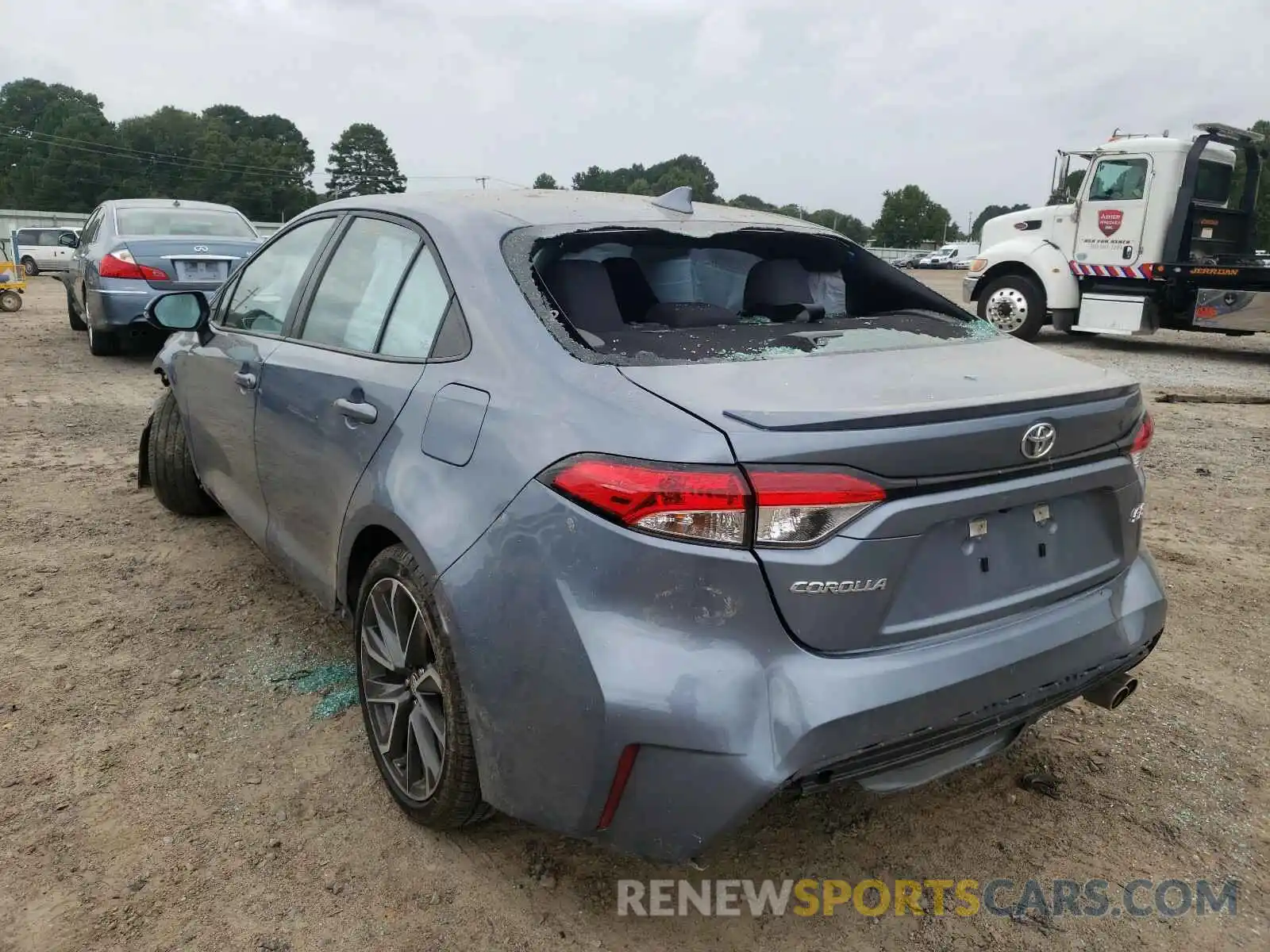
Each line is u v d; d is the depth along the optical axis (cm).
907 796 279
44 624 368
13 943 215
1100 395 227
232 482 377
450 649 222
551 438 206
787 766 188
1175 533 497
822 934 227
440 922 226
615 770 192
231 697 319
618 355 224
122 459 600
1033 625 224
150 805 263
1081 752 300
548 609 198
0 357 984
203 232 970
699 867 240
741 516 185
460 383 236
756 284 318
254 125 12562
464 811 236
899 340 267
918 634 206
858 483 190
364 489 257
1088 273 1233
